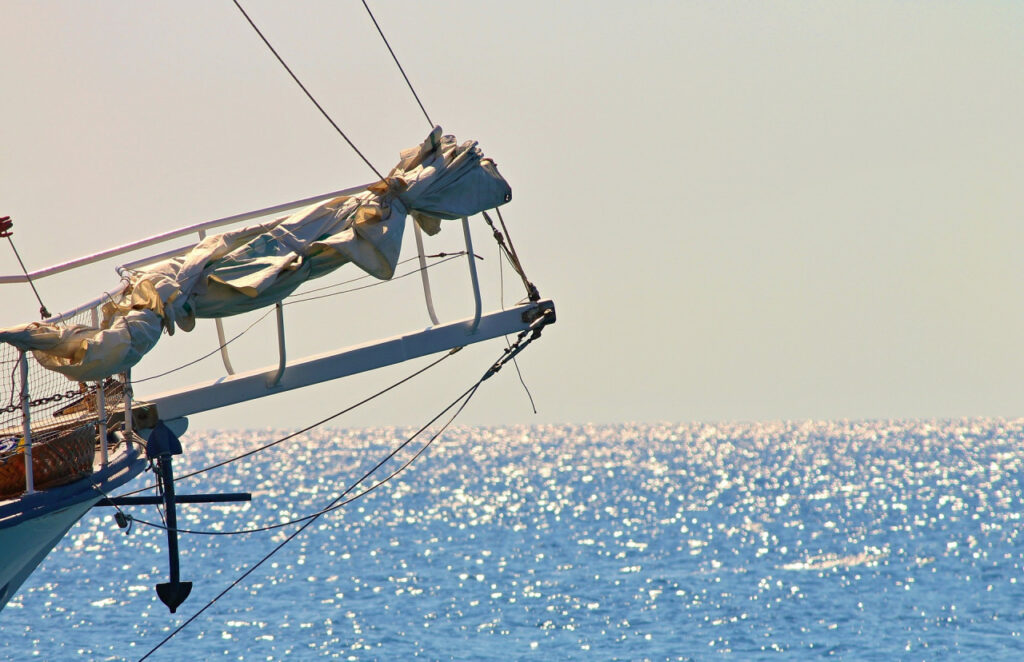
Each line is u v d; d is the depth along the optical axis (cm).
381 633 13275
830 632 13125
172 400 5025
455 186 5025
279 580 18175
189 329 4344
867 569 18700
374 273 4734
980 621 13700
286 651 12312
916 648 12212
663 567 19388
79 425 4406
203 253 4394
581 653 12088
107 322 4200
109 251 4822
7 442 4075
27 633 13362
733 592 16288
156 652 12294
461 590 16788
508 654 12062
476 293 5234
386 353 5181
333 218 4725
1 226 4003
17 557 4034
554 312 5481
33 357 3938
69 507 4047
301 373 5091
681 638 12838
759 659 11775
